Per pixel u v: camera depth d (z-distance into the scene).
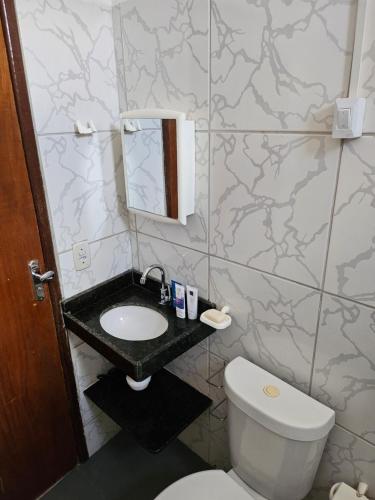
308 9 0.80
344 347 0.98
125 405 1.46
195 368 1.48
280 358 1.15
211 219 1.18
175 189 1.15
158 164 1.18
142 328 1.41
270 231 1.04
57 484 1.57
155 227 1.39
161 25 1.09
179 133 1.07
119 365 1.17
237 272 1.17
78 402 1.54
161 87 1.16
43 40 1.07
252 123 0.97
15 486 1.42
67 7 1.10
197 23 1.00
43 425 1.44
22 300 1.23
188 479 1.13
